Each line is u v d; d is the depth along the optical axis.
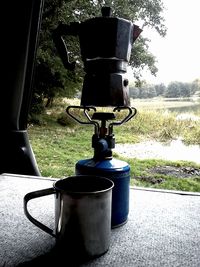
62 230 0.47
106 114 0.60
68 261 0.48
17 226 0.61
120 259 0.50
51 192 0.48
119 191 0.58
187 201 0.80
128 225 0.63
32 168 1.18
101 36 0.58
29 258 0.49
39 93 2.85
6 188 0.87
